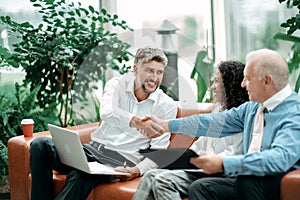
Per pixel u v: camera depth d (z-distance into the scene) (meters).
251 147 2.64
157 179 2.68
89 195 2.91
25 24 4.04
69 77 4.08
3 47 4.27
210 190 2.57
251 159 2.41
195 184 2.60
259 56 2.63
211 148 2.89
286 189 2.39
